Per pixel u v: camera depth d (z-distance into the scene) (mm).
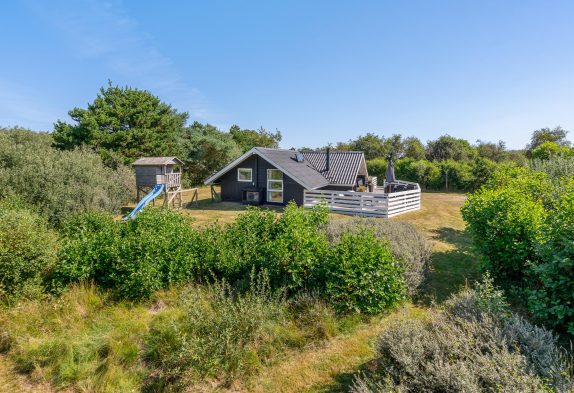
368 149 40906
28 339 4672
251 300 5109
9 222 6070
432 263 7594
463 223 12625
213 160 33062
